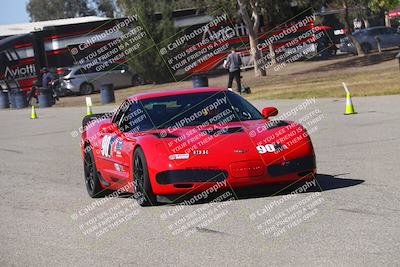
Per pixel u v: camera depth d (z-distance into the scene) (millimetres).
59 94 68688
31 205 14031
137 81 70500
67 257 9531
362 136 20812
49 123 38500
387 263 7812
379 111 27281
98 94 68375
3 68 67562
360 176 13961
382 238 8922
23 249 10227
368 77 46188
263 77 59219
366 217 10211
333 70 57719
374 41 72562
